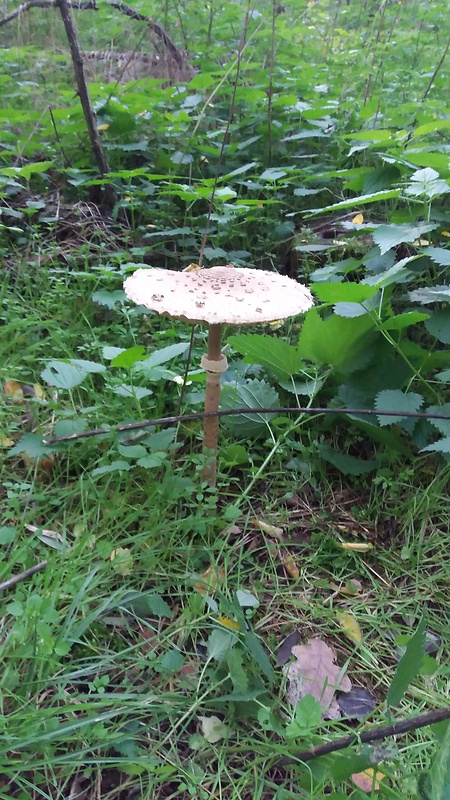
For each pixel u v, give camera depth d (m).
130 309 0.89
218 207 1.02
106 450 0.73
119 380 0.73
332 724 0.45
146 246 1.10
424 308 0.82
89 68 1.67
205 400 0.70
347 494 0.75
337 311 0.71
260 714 0.45
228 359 0.90
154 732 0.48
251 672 0.52
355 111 1.33
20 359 0.85
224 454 0.74
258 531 0.69
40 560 0.59
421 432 0.73
